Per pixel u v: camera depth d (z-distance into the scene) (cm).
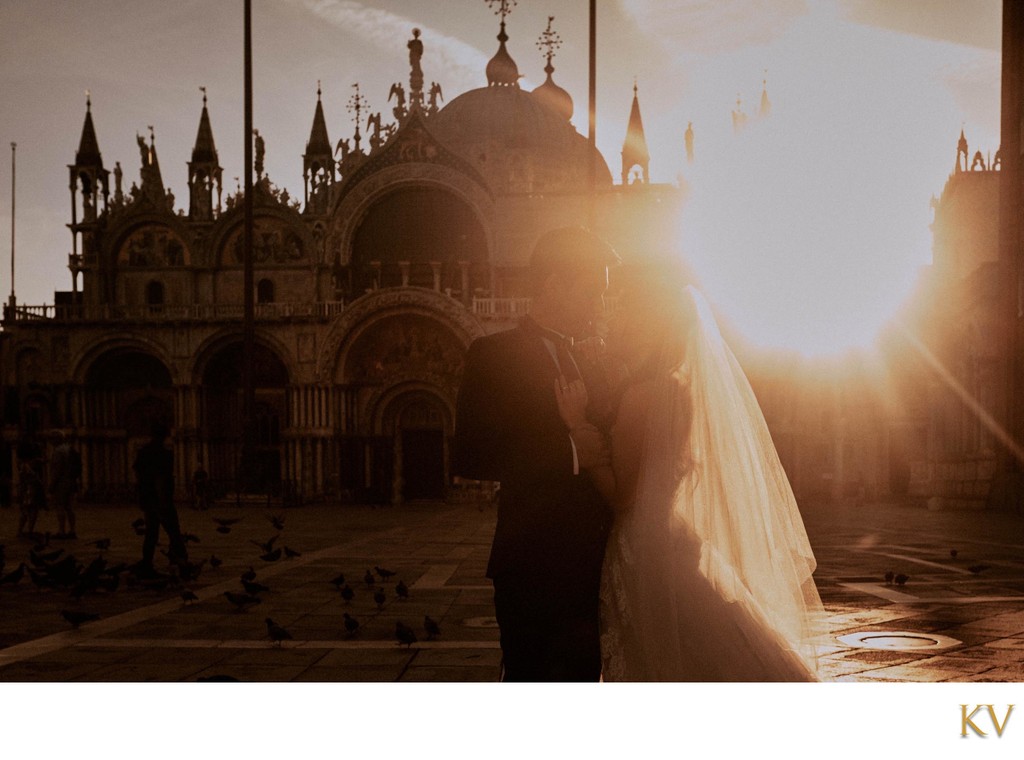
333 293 6372
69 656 820
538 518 407
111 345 6212
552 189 6141
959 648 827
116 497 6284
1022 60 3588
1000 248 3656
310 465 6025
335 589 1315
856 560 1680
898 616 1008
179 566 1345
